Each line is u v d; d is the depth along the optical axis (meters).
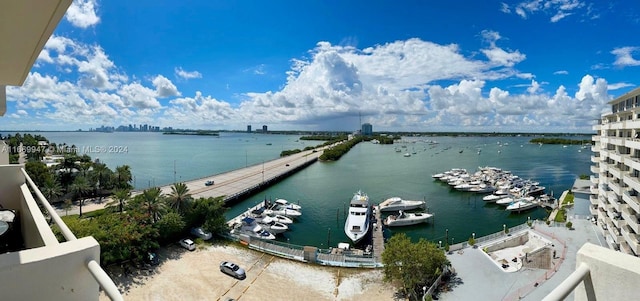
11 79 6.01
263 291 25.12
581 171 91.50
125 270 26.80
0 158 9.23
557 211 49.25
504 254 32.66
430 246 26.19
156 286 25.22
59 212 46.88
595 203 39.69
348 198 61.84
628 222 26.72
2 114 7.70
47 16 3.56
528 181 72.12
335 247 37.19
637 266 3.05
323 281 26.94
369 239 39.78
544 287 25.20
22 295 3.21
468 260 30.08
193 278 26.66
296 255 31.27
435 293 24.69
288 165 100.94
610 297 3.17
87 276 3.60
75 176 57.56
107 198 56.53
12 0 3.15
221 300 23.70
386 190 69.31
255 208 49.50
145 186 74.00
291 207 51.31
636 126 26.20
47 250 3.42
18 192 7.82
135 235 27.47
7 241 6.44
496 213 52.00
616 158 30.58
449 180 75.94
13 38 4.09
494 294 24.53
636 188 25.36
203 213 36.56
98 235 26.38
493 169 89.38
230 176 78.94
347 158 136.50
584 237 35.56
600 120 39.69
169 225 32.81
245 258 30.70
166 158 138.12
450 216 50.28
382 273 28.25
